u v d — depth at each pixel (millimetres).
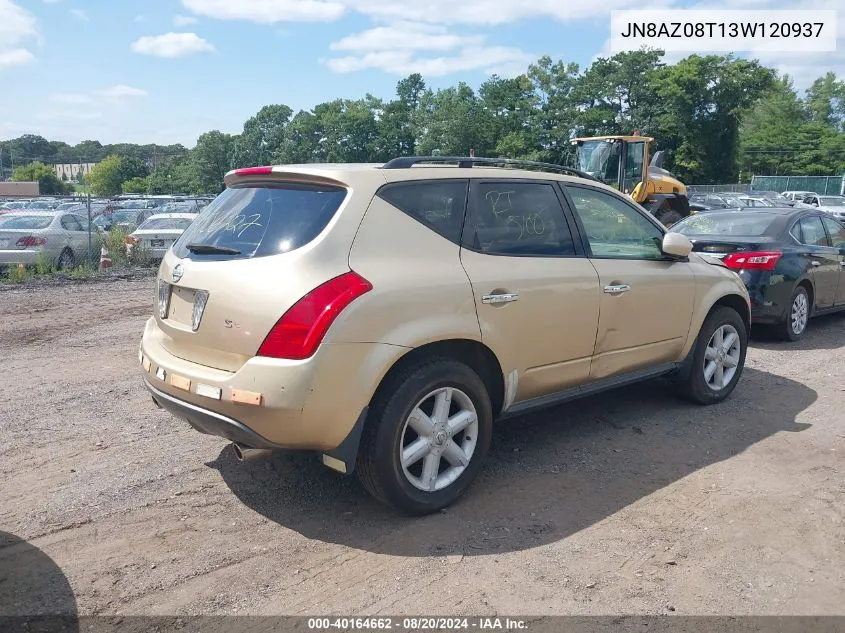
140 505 4027
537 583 3279
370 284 3564
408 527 3801
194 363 3785
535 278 4293
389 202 3838
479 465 4121
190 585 3264
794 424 5406
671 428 5305
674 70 70062
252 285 3533
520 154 72438
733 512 3977
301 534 3727
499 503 4090
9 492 4164
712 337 5812
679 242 5207
